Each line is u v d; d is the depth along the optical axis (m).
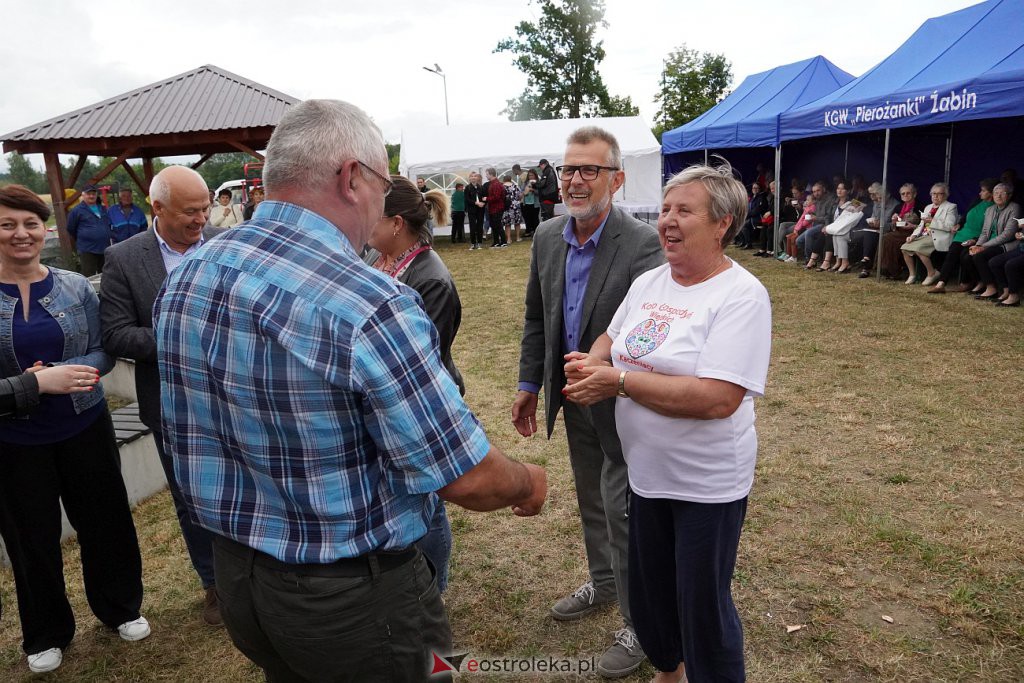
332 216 1.33
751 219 13.26
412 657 1.45
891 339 6.41
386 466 1.31
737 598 2.77
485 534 3.44
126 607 2.77
